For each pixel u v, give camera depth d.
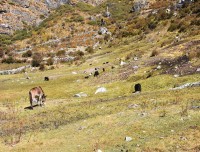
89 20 92.12
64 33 84.69
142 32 69.75
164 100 24.73
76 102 31.94
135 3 92.56
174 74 34.56
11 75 57.78
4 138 23.12
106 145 17.55
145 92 31.17
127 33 72.12
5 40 84.75
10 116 29.53
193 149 15.34
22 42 82.81
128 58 51.69
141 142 17.11
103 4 107.88
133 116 22.09
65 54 69.75
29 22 99.62
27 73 58.44
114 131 19.53
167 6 77.69
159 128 18.66
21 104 34.88
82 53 68.38
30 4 107.31
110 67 49.09
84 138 19.58
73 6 109.19
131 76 39.06
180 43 47.34
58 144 19.39
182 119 19.27
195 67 34.62
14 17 98.19
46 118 27.34
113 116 23.25
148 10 84.44
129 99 28.45
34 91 31.75
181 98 24.17
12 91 43.44
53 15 101.44
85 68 54.53
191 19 60.69
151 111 22.31
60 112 28.48
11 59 68.31
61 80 48.03
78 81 44.81
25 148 19.78
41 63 64.00
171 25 62.31
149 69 39.88
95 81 42.44
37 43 80.50
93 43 75.69
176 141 16.34
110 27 84.00
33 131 24.05
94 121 22.92
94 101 31.31
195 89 26.58
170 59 40.69
